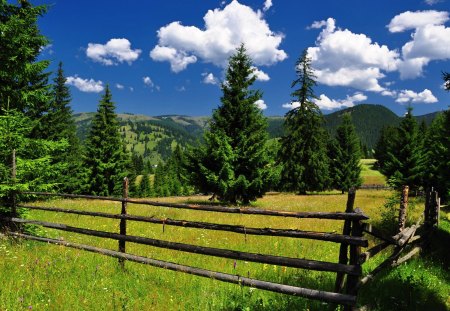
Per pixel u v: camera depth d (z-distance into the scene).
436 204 12.84
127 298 5.30
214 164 25.98
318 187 47.28
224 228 5.84
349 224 4.81
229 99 26.94
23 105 15.88
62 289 5.61
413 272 7.55
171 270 6.88
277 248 9.63
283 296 5.66
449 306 6.07
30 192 9.39
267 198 35.25
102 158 41.31
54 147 11.33
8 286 5.61
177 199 32.53
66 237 10.22
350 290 4.75
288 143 46.34
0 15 15.08
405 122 41.81
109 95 42.72
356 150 56.94
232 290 5.88
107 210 17.39
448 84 16.16
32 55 15.62
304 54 46.41
